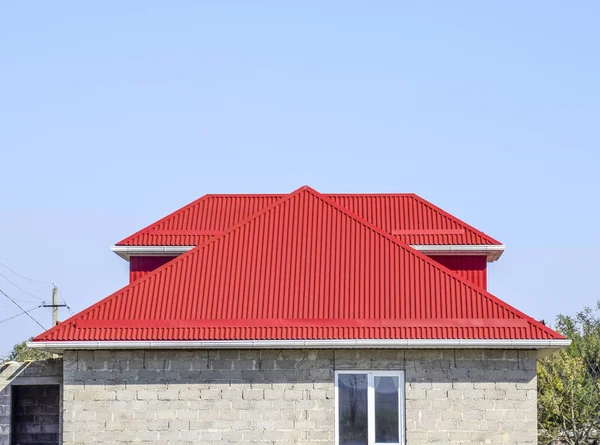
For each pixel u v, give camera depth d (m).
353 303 26.34
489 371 25.84
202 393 26.02
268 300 26.55
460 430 25.69
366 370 25.98
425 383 25.86
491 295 26.36
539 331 25.44
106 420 26.03
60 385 28.55
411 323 25.75
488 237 31.28
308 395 25.91
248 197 33.47
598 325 52.94
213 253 27.88
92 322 26.12
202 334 25.73
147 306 26.52
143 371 26.16
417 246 31.03
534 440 25.61
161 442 25.92
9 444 28.80
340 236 28.25
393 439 25.78
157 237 31.64
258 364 26.08
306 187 29.78
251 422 25.91
